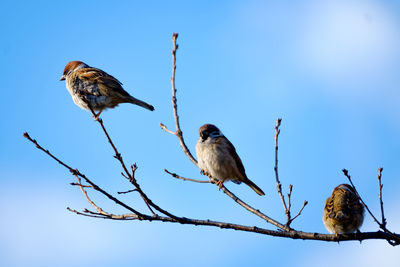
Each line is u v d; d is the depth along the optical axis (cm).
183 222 851
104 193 787
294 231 841
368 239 820
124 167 780
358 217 980
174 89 1038
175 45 1009
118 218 842
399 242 739
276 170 881
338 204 989
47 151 763
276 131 891
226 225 852
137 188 796
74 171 767
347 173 732
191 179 1020
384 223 729
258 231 844
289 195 855
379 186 734
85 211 858
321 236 831
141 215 834
